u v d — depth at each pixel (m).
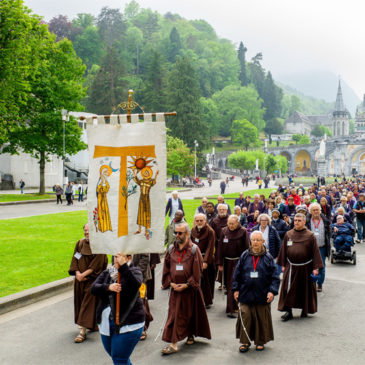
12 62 31.84
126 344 5.75
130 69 183.75
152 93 122.00
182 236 7.86
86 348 7.75
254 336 7.74
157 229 6.01
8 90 32.59
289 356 7.43
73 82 44.12
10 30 31.81
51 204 37.25
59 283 11.38
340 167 146.88
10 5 31.34
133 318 5.78
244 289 7.84
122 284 5.80
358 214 20.56
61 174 62.19
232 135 182.38
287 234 9.77
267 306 7.82
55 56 43.38
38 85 42.09
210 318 9.59
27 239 18.52
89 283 8.30
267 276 7.80
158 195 6.04
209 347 7.86
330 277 13.53
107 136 6.13
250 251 7.95
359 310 10.12
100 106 113.94
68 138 44.06
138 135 6.07
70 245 17.31
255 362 7.17
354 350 7.68
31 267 13.41
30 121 44.72
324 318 9.56
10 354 7.48
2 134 35.94
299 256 9.51
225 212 12.02
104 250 6.02
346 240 15.41
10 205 35.78
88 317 8.17
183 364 7.09
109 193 6.07
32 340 8.12
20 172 59.88
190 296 7.84
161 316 9.56
